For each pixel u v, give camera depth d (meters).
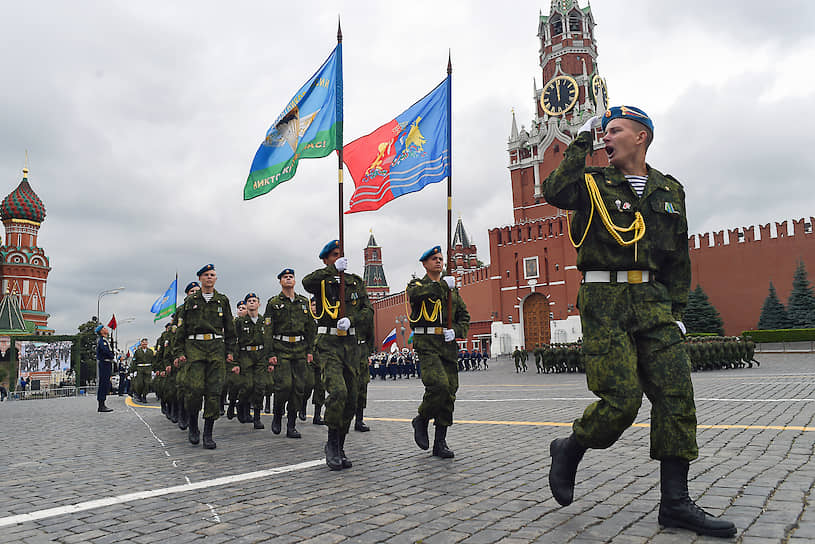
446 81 7.91
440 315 6.60
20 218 82.88
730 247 51.84
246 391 11.30
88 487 5.45
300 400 9.49
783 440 6.35
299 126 7.84
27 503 4.85
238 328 11.43
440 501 4.46
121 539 3.76
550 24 78.06
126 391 30.34
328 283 6.54
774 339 40.84
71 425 11.88
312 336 9.92
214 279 8.68
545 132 73.19
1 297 79.38
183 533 3.84
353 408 6.33
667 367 3.57
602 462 5.70
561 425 8.67
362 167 8.16
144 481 5.66
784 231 48.94
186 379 8.29
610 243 3.72
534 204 73.31
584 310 3.81
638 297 3.71
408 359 45.34
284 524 3.96
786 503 3.92
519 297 62.09
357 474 5.66
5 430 10.98
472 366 47.06
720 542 3.24
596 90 73.75
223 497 4.83
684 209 3.92
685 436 3.48
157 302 23.64
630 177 3.90
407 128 8.08
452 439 7.74
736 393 12.44
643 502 4.18
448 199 7.52
